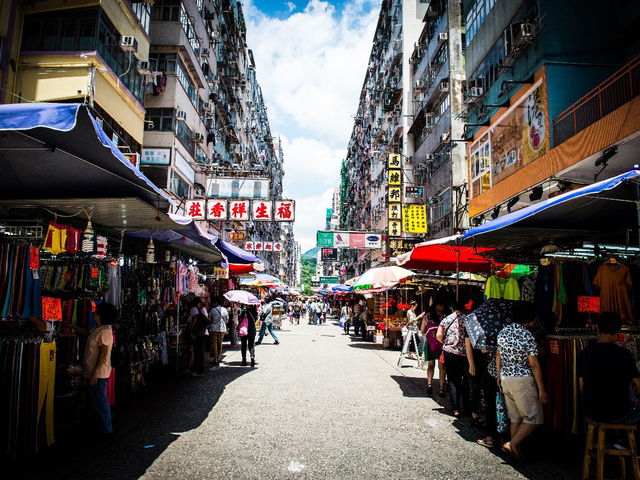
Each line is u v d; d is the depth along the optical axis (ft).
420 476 11.95
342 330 78.13
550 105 33.45
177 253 29.86
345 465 12.73
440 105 68.49
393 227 72.64
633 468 11.05
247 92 126.72
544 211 16.24
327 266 307.58
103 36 37.22
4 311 13.60
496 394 14.82
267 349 43.80
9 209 17.06
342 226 236.84
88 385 15.34
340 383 25.72
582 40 34.19
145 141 58.13
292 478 11.71
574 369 14.74
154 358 25.54
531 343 13.34
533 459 13.39
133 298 23.16
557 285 16.87
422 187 75.92
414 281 40.93
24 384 12.94
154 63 59.72
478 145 47.11
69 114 10.73
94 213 18.67
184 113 61.16
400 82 93.71
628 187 13.94
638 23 32.22
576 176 31.45
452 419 18.07
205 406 19.76
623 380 11.42
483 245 21.79
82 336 17.78
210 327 32.55
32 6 35.50
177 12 59.93
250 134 134.10
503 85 40.96
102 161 13.69
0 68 33.12
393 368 32.04
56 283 17.81
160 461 12.82
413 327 33.06
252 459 13.12
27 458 12.67
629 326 15.44
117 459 12.93
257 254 145.48
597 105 29.53
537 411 13.05
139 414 18.17
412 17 92.94
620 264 15.88
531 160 35.88
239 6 106.93
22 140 12.62
